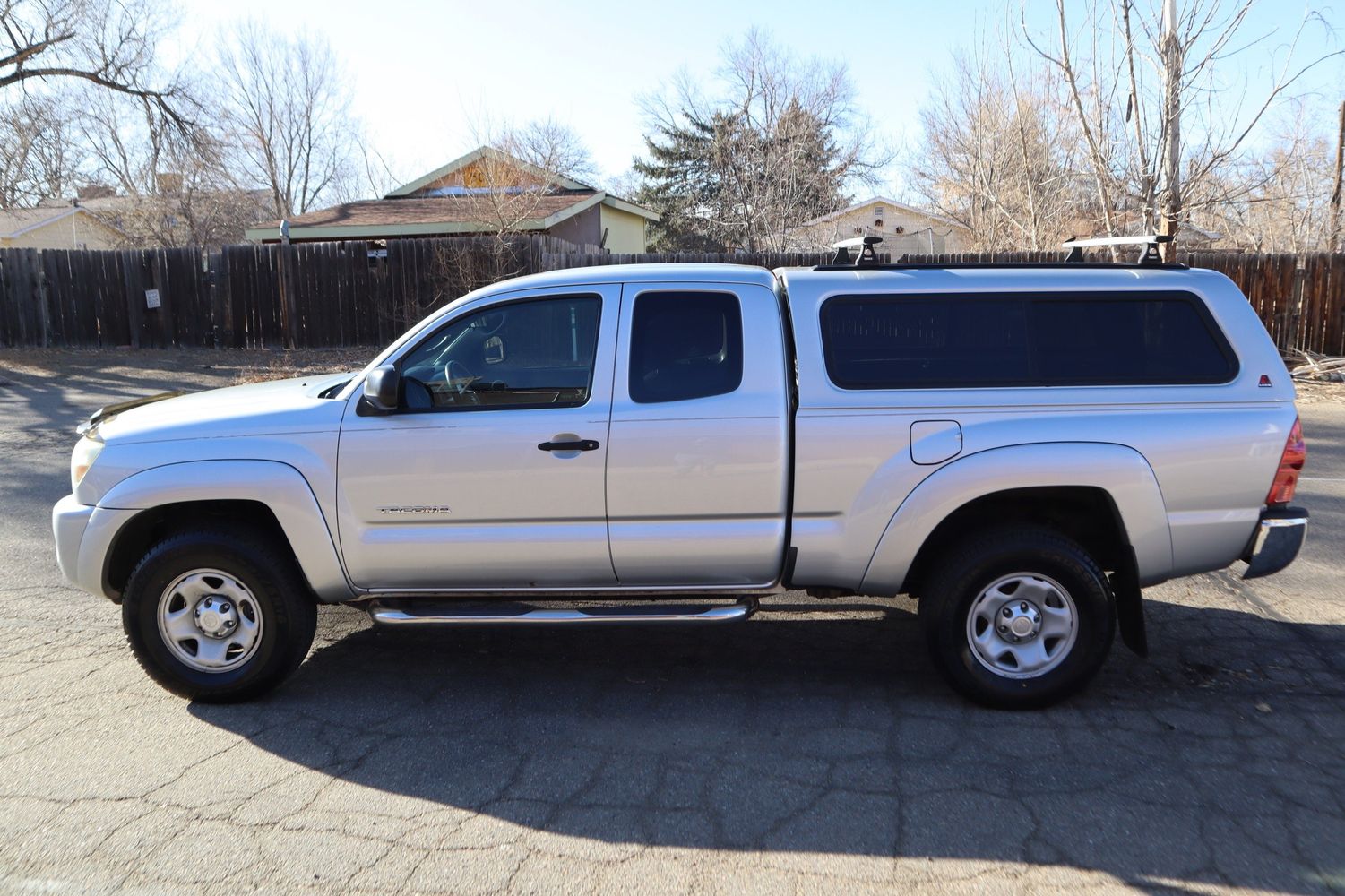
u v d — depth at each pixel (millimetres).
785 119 32312
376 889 3020
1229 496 4184
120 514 4285
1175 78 13945
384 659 4949
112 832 3330
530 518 4277
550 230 22828
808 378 4219
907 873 3084
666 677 4699
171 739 4047
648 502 4246
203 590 4336
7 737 4051
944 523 4305
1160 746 3934
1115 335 4281
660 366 4297
